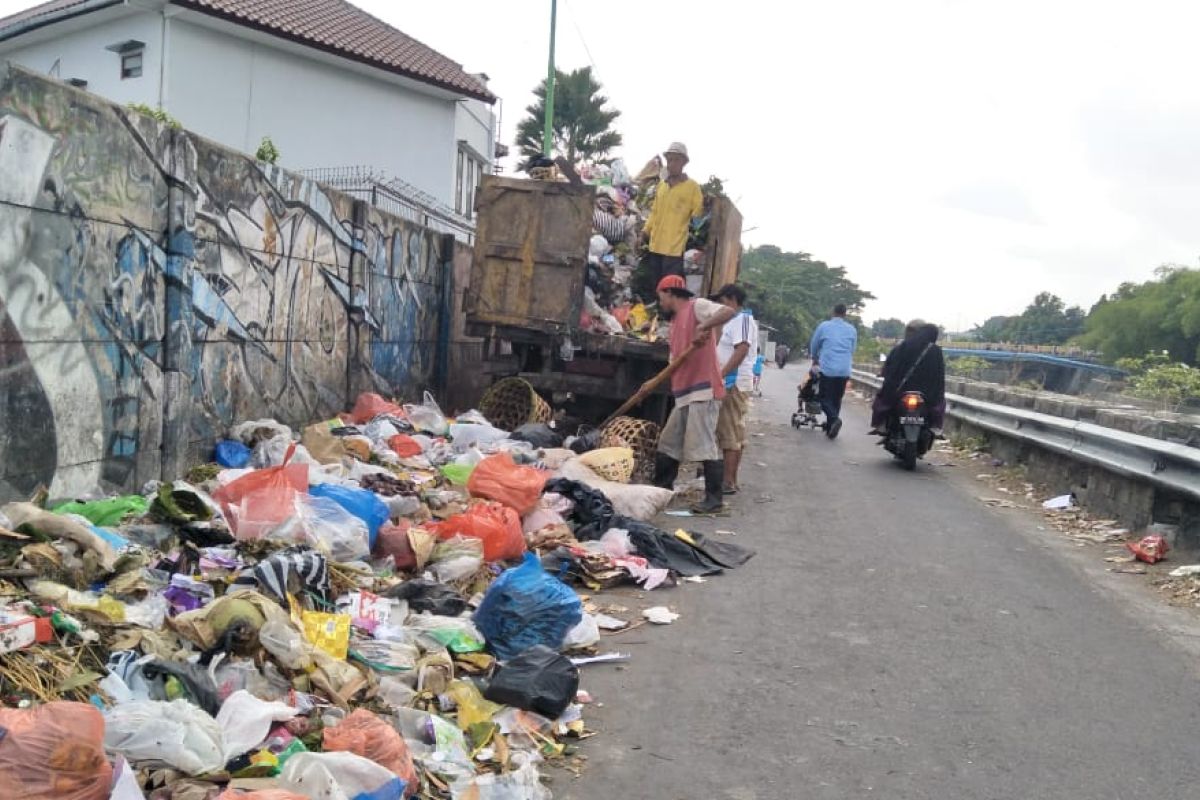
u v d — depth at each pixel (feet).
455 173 83.87
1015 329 402.52
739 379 29.86
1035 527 27.91
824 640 17.12
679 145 35.22
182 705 9.80
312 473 20.57
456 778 10.85
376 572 16.76
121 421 18.76
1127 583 21.71
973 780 12.08
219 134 66.85
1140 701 14.73
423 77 75.87
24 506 13.24
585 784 11.68
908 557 23.38
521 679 13.10
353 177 71.10
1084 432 29.45
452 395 42.93
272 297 25.44
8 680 9.75
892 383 38.75
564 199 32.83
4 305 15.38
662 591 19.84
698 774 12.05
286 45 68.69
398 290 35.45
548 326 32.94
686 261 36.60
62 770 8.20
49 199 16.29
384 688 12.30
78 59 68.28
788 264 413.39
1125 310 243.40
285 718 10.42
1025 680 15.46
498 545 18.84
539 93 139.23
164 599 12.90
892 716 13.94
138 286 19.17
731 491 30.91
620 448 27.07
